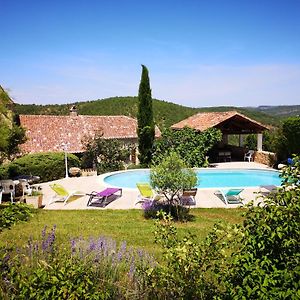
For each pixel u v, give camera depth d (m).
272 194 3.80
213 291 3.91
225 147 31.53
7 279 4.07
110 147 27.41
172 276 4.06
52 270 4.03
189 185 12.48
